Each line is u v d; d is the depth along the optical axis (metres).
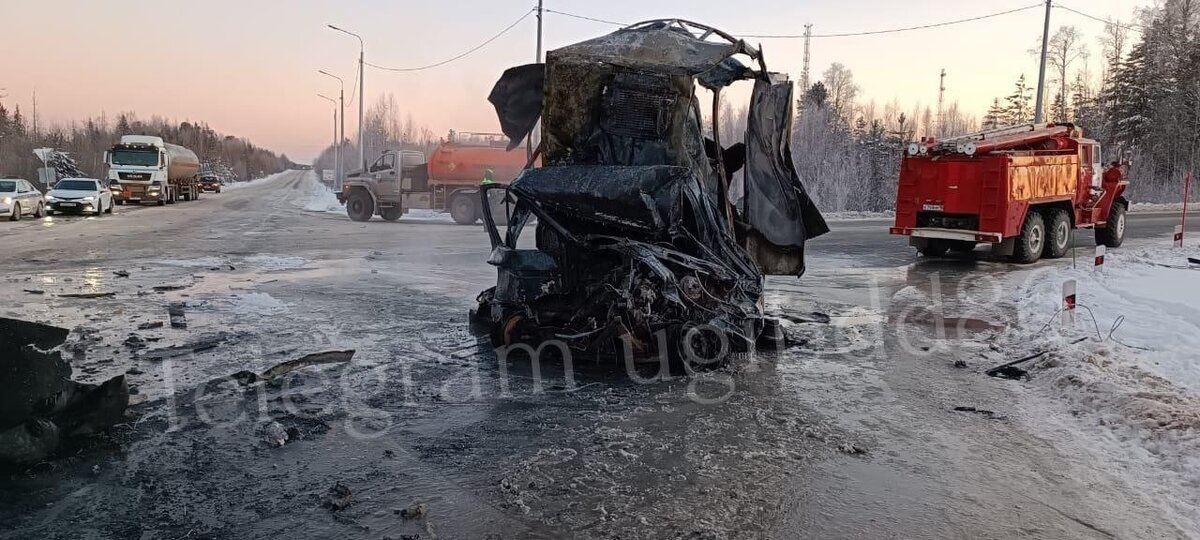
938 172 15.52
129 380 6.23
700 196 7.67
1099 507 4.11
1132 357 7.20
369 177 29.27
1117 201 19.16
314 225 26.20
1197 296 10.69
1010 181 14.77
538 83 9.68
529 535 3.71
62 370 4.67
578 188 7.49
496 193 20.22
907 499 4.20
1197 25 58.31
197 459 4.61
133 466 4.48
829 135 47.03
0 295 10.34
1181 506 4.12
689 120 8.55
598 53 8.30
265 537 3.64
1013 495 4.27
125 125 91.06
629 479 4.43
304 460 4.64
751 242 8.28
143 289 11.04
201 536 3.64
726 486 4.35
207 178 68.12
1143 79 55.16
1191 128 53.56
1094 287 11.58
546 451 4.88
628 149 8.39
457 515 3.92
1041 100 35.16
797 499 4.18
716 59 7.71
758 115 8.22
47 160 55.19
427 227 25.72
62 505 3.95
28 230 21.75
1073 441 5.18
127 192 37.25
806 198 8.38
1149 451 4.95
